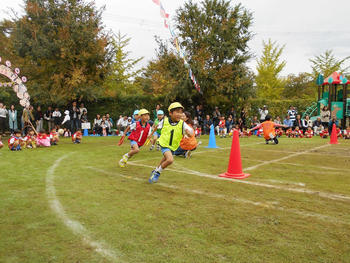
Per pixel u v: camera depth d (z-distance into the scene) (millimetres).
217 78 18734
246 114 20016
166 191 4516
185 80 18250
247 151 9773
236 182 5148
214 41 18641
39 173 5879
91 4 19562
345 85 18359
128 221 3219
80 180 5258
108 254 2471
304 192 4461
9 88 19062
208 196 4234
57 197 4141
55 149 10320
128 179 5375
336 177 5594
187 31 19062
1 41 20203
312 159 7945
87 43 18797
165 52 19406
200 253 2480
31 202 3902
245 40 19406
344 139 14984
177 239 2760
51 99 18188
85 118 18609
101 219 3279
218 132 16969
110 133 19234
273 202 3936
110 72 20688
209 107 21078
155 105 21234
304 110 21078
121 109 21656
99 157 8281
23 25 18562
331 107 18797
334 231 2955
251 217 3355
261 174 5879
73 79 18078
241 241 2717
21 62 19141
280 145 11805
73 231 2947
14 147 9859
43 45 18109
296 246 2613
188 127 4992
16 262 2336
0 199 4035
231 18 19156
